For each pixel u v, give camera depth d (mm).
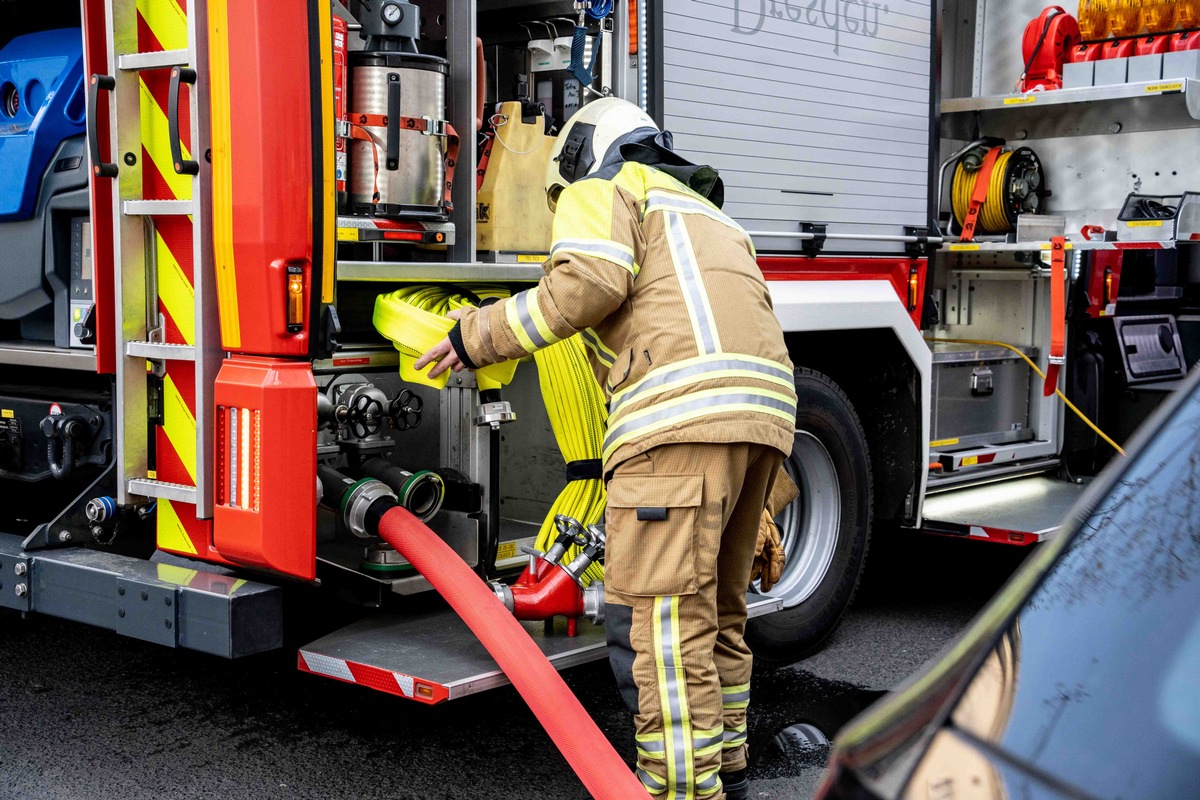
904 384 4840
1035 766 1178
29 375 3988
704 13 3982
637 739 2959
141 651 4500
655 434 2854
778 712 4012
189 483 3240
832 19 4504
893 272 4902
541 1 4102
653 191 3057
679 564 2859
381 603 3408
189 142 3115
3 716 3822
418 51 3740
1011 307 5945
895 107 4852
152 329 3289
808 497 4523
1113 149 5930
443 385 3158
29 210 3756
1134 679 1204
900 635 4926
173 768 3461
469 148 3621
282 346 2998
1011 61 6078
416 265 3322
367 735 3768
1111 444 5699
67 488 3885
